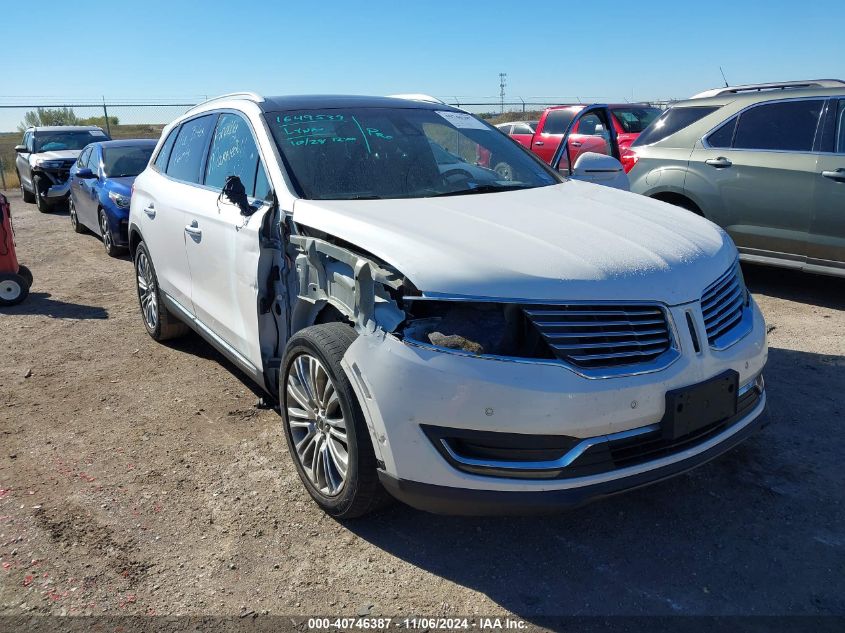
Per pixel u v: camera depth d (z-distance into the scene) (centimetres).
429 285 258
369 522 314
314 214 321
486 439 253
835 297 641
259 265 352
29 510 329
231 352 410
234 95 449
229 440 396
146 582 278
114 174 1037
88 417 432
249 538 305
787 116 616
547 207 336
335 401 298
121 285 802
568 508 252
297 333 313
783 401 418
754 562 279
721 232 338
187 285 465
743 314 311
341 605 264
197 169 463
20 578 281
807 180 591
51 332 615
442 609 260
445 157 402
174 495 340
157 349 559
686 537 296
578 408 248
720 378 274
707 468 347
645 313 263
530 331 258
